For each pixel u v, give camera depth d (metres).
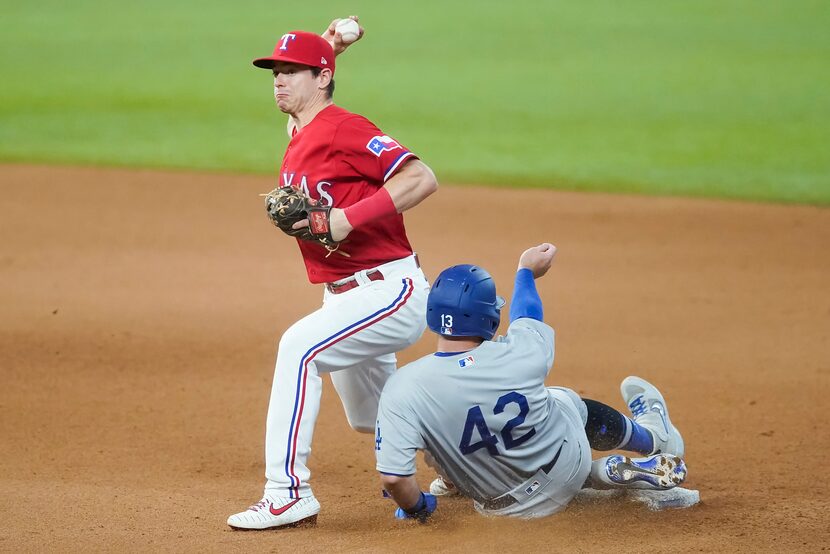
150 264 41.72
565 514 17.00
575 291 37.44
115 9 130.00
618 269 40.69
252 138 70.31
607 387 26.67
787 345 30.48
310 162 16.92
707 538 16.03
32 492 19.12
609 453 21.89
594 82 87.75
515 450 15.95
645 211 51.62
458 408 15.62
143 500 18.66
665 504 17.59
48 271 40.41
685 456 21.52
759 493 18.84
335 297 17.44
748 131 70.50
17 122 75.25
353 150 16.70
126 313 34.31
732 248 44.03
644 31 110.75
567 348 30.47
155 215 51.19
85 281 38.84
